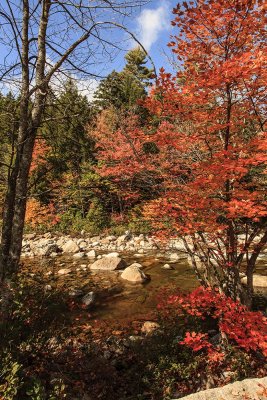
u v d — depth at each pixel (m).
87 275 11.53
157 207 5.75
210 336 6.31
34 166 11.13
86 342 6.13
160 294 8.79
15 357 3.93
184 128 5.72
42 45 4.82
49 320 4.84
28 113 4.84
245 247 5.81
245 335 4.49
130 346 5.93
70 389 4.50
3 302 4.09
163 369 5.08
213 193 5.23
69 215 20.55
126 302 8.75
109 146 11.02
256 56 3.93
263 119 5.45
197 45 4.41
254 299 8.48
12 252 4.69
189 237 6.52
